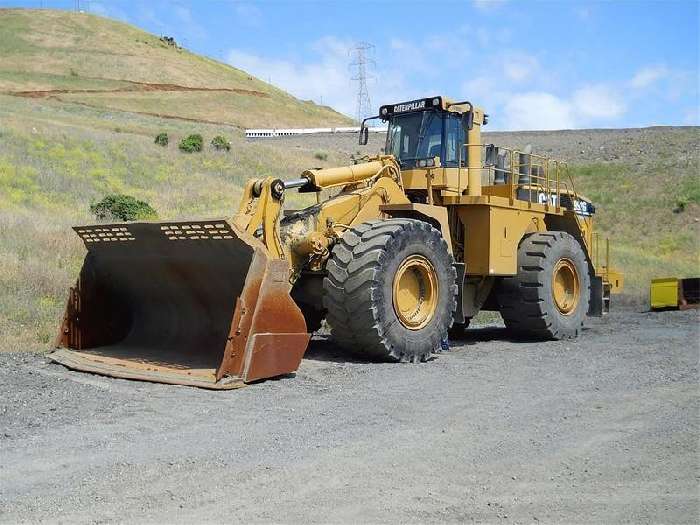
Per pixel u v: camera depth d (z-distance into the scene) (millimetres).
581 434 5289
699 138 46031
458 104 10531
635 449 4934
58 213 21844
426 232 8898
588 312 12828
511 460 4641
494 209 10469
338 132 70188
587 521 3695
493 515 3730
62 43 106625
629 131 53438
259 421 5488
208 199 29344
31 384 6719
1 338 9141
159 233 7586
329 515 3652
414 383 7164
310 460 4523
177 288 8125
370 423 5480
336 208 8914
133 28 128500
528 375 7727
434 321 8945
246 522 3545
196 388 6652
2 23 112312
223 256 7328
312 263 8812
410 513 3709
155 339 8570
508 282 11227
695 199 34031
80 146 34938
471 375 7699
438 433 5230
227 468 4340
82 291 8492
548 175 12219
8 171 26438
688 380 7422
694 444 5059
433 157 10258
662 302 17078
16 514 3613
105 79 93438
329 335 11148
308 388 6789
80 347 8430
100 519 3559
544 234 11461
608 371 7996
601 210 35344
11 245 14445
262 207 7805
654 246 30359
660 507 3902
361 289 8219
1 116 37125
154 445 4801
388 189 9656
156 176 32688
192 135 40875
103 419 5492
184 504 3768
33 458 4500
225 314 7871
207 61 126500
